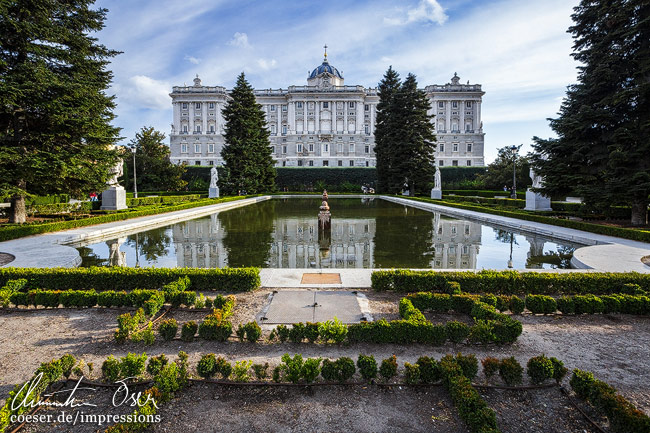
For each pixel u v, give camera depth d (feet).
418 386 14.66
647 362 16.53
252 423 12.54
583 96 59.93
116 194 77.92
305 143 242.37
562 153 61.36
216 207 89.92
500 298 22.15
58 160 50.24
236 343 18.25
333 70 259.60
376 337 18.06
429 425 12.50
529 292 25.52
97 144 60.70
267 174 160.66
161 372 13.97
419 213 81.46
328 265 35.47
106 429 12.00
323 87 242.58
